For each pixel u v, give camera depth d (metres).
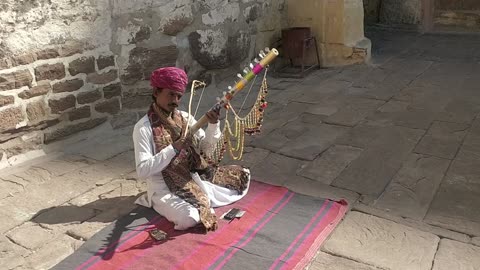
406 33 8.91
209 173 2.99
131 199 3.16
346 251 2.54
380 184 3.28
